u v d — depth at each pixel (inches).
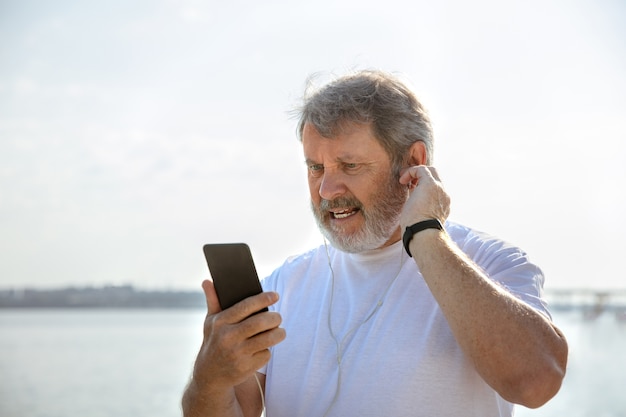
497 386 59.3
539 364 58.1
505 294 60.6
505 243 70.5
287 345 72.6
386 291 69.9
